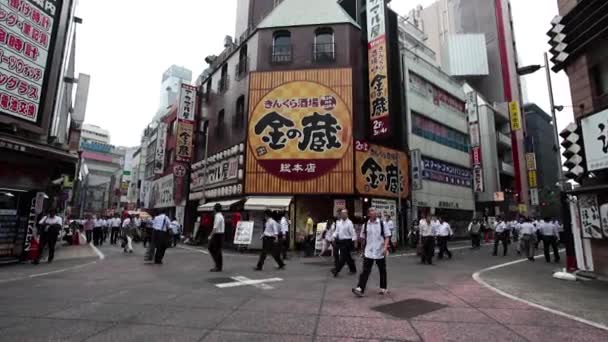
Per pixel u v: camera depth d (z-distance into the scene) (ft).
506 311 15.42
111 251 45.16
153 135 120.78
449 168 78.89
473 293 19.57
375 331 12.41
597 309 15.98
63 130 53.78
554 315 14.78
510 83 108.37
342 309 15.55
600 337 11.94
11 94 29.19
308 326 12.91
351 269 27.78
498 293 19.61
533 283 23.15
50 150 31.32
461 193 81.76
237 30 85.51
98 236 56.95
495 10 114.62
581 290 20.65
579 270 25.44
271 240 29.45
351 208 53.52
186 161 76.79
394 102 67.10
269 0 79.30
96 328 12.35
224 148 64.54
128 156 174.91
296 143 52.95
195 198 72.23
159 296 17.72
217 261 27.35
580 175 25.36
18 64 29.86
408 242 59.93
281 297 17.99
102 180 261.44
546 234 37.96
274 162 52.85
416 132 69.77
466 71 108.78
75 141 76.02
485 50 110.32
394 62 69.15
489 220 83.46
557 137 28.86
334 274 25.75
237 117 61.11
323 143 52.54
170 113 102.37
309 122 53.42
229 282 22.30
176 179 82.28
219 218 27.84
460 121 86.63
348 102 53.57
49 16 32.81
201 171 71.87
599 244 24.23
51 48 32.99
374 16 56.29
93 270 27.22
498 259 40.45
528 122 140.87
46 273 25.23
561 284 22.76
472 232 58.65
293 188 51.62
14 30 29.60
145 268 28.66
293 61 57.47
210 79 79.20
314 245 44.75
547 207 116.88
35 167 32.78
